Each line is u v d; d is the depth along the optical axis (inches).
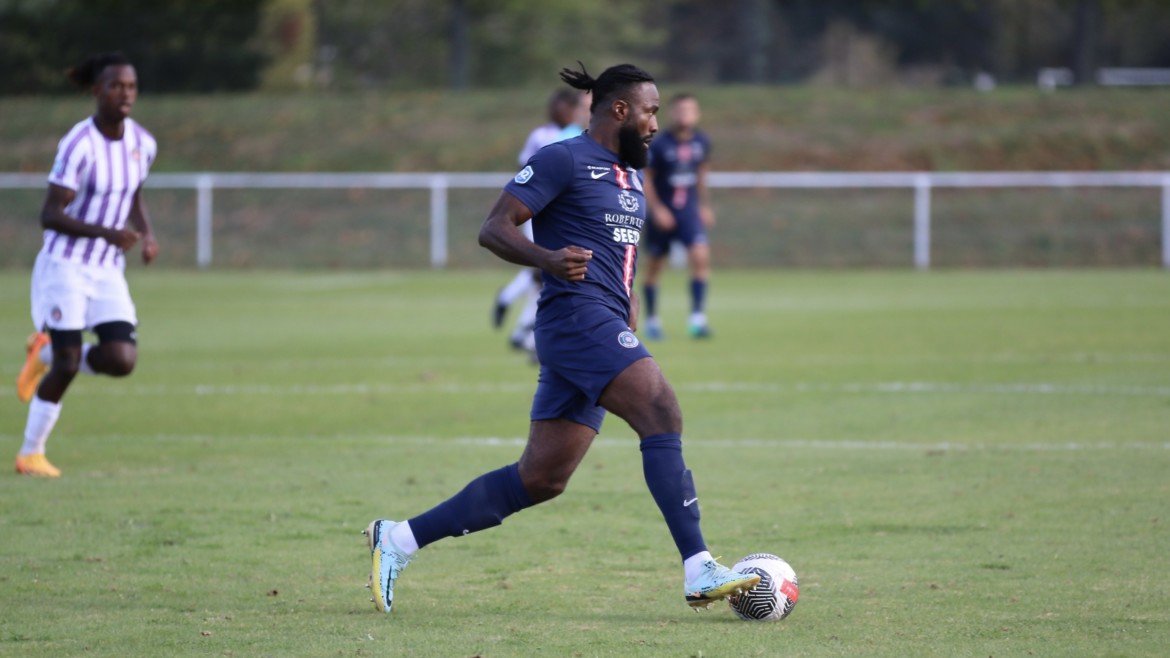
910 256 3885.3
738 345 2034.9
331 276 3678.6
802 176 3932.1
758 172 4320.9
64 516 957.8
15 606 722.8
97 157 1089.4
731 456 1183.6
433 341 2153.1
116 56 1096.8
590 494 1040.2
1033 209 4052.7
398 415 1441.9
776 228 4033.0
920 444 1230.9
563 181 702.5
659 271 2155.5
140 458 1197.1
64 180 1074.7
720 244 3971.5
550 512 979.3
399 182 4079.7
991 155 4377.5
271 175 4311.0
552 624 688.4
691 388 1599.4
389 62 7175.2
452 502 715.4
